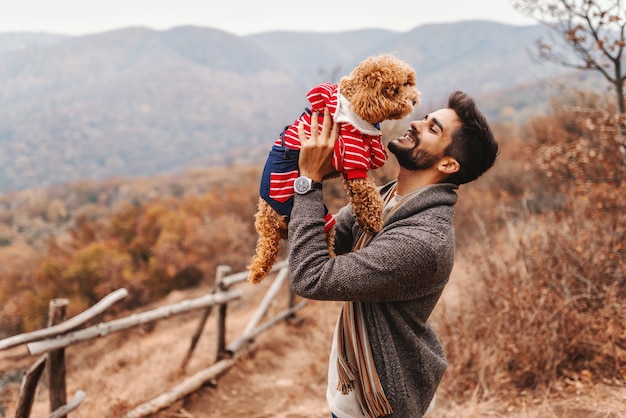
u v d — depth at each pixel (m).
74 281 27.11
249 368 5.37
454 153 1.66
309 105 1.72
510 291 4.06
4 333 26.39
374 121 1.55
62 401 3.73
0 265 35.09
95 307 3.96
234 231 21.77
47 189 139.00
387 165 5.73
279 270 7.02
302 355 5.68
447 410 3.71
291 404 4.57
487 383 3.85
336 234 1.91
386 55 1.59
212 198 30.22
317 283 1.55
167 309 4.66
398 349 1.68
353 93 1.56
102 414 4.20
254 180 32.34
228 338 6.90
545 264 4.32
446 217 1.65
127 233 31.75
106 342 9.46
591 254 4.26
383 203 1.70
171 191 90.38
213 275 21.03
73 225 85.50
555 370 3.79
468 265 5.38
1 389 6.64
